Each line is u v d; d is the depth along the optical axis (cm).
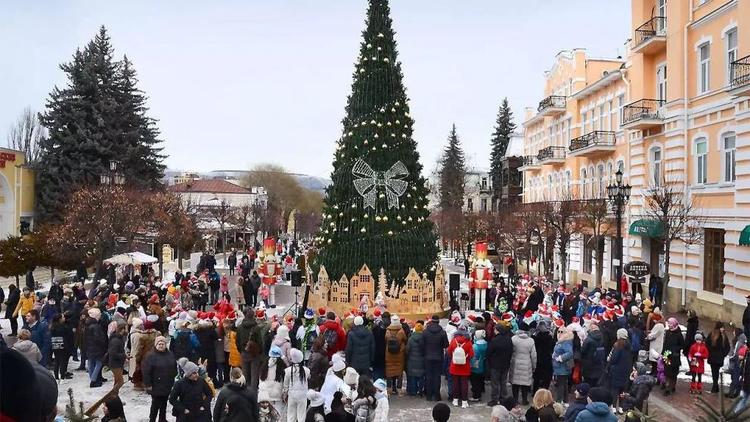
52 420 218
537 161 4700
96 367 1461
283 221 8750
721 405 634
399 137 2372
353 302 2217
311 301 2372
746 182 2239
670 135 2803
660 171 2966
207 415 944
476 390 1402
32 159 7019
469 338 1347
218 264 5441
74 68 4634
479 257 2495
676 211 2533
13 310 2028
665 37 2881
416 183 2427
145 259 2897
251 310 1390
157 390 1116
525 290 2319
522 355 1317
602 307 1712
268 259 2825
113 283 2623
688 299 2658
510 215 4334
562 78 4569
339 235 2341
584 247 3950
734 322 2289
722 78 2455
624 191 2611
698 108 2619
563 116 4512
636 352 1474
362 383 957
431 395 1373
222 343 1455
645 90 3145
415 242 2309
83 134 4469
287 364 1163
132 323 1514
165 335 1578
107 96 4672
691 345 1513
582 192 4091
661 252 2912
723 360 1426
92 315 1484
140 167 4809
